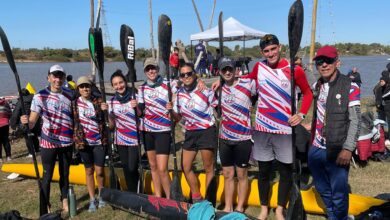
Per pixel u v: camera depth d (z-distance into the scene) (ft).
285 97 13.25
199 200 15.75
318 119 12.59
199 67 53.42
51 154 15.48
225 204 15.61
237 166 14.83
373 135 21.57
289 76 13.14
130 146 16.42
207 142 14.82
